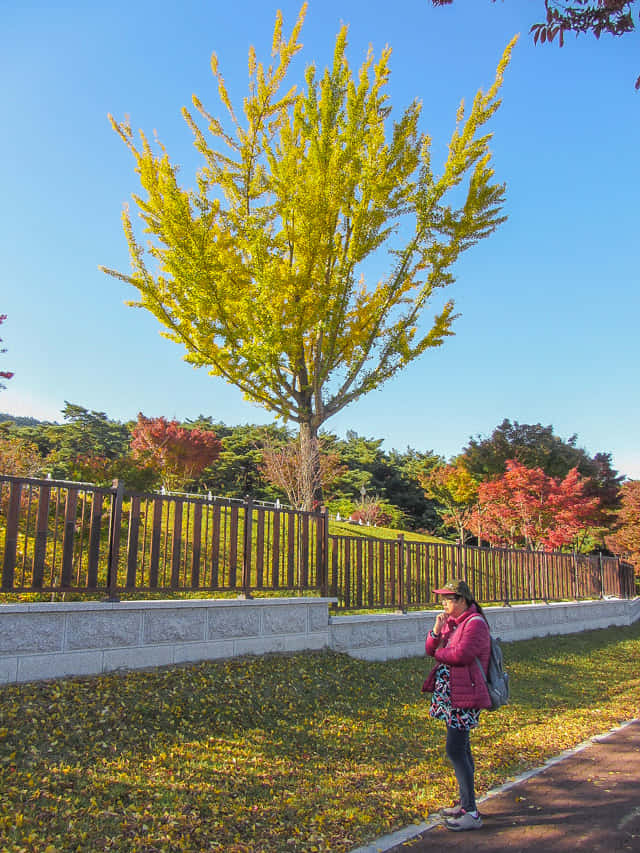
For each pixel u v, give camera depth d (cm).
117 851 341
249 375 1343
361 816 417
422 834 399
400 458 5578
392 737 610
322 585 851
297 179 1270
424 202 1328
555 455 3256
